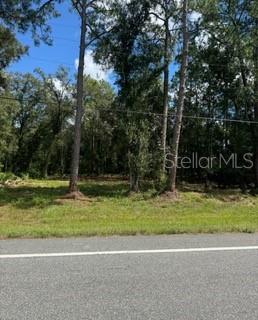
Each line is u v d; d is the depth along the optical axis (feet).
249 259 24.52
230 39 95.09
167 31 87.66
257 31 94.27
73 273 21.12
